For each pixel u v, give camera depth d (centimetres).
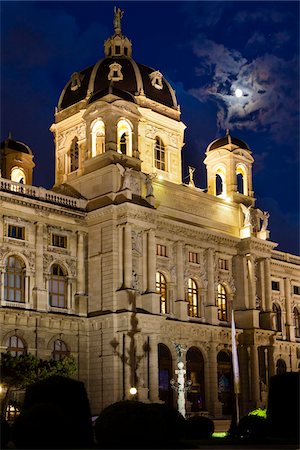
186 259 7925
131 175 7412
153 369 6988
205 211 8362
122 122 7938
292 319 9544
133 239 7225
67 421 3281
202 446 3809
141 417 3356
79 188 7719
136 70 8706
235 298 8462
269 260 8812
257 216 8944
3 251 6631
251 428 4425
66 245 7219
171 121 8769
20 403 6159
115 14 9244
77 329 7081
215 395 7819
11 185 6888
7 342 6481
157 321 7131
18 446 3195
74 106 8638
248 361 8269
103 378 6912
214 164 9156
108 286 7081
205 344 7912
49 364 6144
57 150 8781
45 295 6862
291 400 4312
